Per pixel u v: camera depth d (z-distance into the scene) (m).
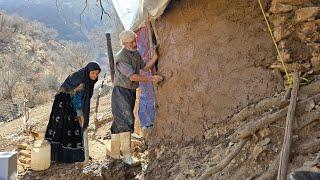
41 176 5.45
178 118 5.08
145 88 6.55
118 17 7.35
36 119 12.89
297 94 4.03
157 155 5.08
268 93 4.42
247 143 4.07
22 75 32.25
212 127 4.76
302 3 4.43
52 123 5.91
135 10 7.16
